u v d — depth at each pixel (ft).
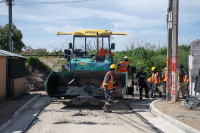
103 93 27.63
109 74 24.79
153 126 18.99
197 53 36.04
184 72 31.63
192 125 17.79
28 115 23.17
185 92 34.32
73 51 32.91
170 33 29.86
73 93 27.94
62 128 18.21
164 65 53.52
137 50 66.33
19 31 52.65
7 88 31.48
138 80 36.22
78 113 24.20
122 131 17.42
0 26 51.31
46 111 25.32
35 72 53.98
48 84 27.27
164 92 36.29
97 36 32.53
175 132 17.22
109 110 24.90
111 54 33.78
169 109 24.34
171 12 27.81
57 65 60.85
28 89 46.78
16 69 34.40
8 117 21.06
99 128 18.21
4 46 50.65
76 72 30.89
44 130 17.67
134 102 32.91
